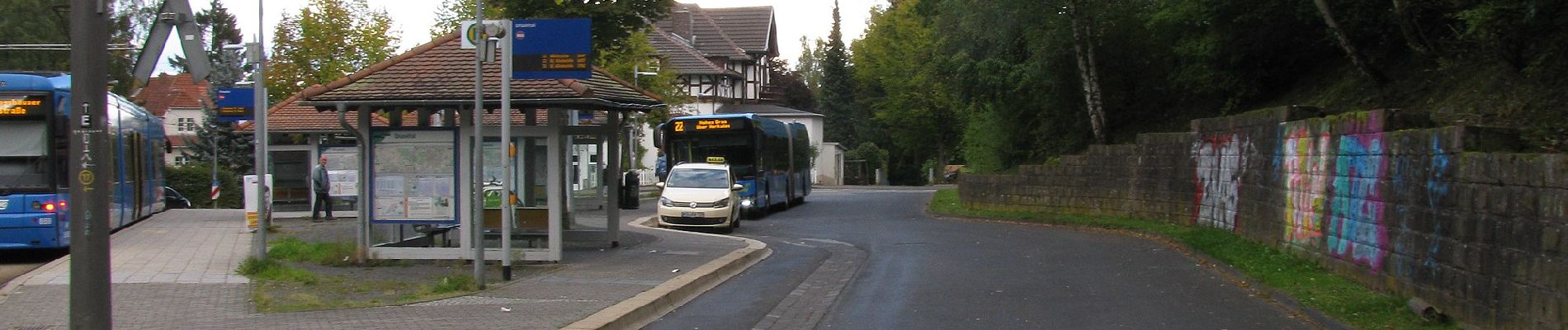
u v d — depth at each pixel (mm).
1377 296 11469
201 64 11445
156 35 11258
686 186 27094
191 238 19109
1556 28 15320
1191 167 22750
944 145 71875
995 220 29328
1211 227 21328
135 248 17047
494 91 15266
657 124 44062
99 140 6730
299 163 27312
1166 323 10453
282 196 27203
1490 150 10055
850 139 84438
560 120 15773
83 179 6699
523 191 17062
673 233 23156
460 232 16250
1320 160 14617
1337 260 13719
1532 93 15320
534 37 13539
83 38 6684
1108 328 10180
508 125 12969
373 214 15742
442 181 15750
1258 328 10117
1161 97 31719
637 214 31672
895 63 70000
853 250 20156
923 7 35844
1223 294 12766
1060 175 28906
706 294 13227
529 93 15062
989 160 38312
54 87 16938
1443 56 19141
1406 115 12281
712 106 69562
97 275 6734
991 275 15148
